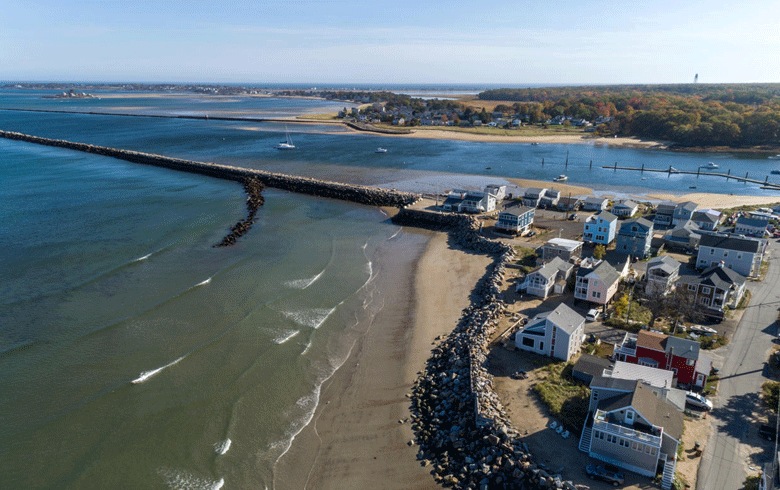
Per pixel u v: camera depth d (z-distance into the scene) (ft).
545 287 186.91
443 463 111.65
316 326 173.17
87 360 146.82
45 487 103.40
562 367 141.59
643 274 206.59
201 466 111.75
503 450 108.06
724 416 118.11
